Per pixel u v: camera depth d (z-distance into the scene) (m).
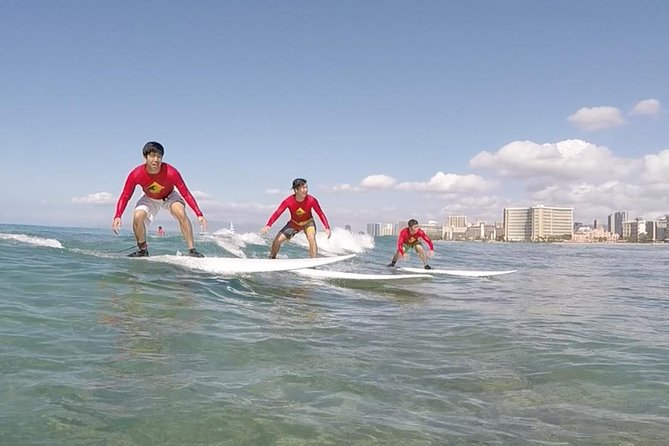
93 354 3.11
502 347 4.02
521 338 4.37
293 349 3.61
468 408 2.64
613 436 2.33
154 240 13.08
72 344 3.27
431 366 3.41
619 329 5.01
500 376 3.24
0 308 3.99
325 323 4.67
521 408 2.68
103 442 2.02
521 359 3.67
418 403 2.67
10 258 6.75
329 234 9.11
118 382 2.67
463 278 10.13
